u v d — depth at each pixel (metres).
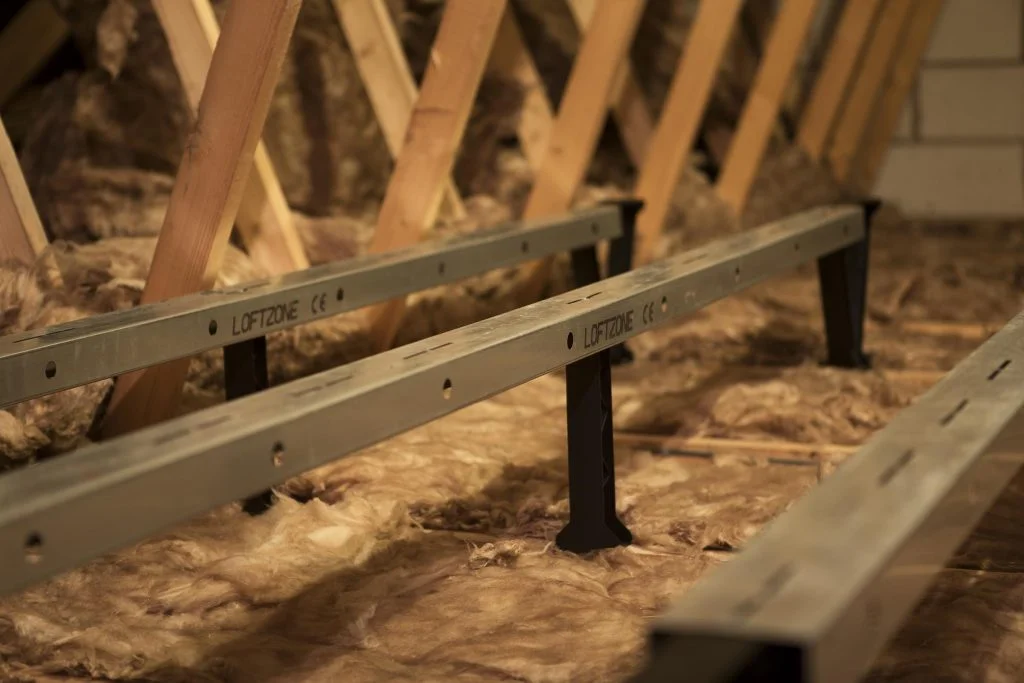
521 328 1.56
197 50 2.27
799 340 3.10
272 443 1.18
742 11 4.75
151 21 2.74
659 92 4.32
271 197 2.58
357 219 3.14
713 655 0.75
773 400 2.48
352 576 1.70
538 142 3.54
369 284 2.09
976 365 1.42
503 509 1.97
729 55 4.61
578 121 3.02
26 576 0.97
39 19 3.11
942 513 1.00
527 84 3.52
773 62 3.92
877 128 5.14
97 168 2.75
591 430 1.77
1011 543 1.79
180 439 1.13
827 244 2.59
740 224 4.04
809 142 4.69
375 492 1.98
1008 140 5.10
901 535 0.91
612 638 1.47
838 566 0.86
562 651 1.44
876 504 0.97
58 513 0.99
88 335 1.60
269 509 1.97
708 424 2.45
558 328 1.61
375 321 2.68
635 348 3.09
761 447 2.30
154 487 1.07
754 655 0.76
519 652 1.43
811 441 2.35
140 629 1.51
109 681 1.43
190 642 1.48
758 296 3.54
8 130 3.12
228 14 2.00
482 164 3.54
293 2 1.97
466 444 2.27
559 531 1.86
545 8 3.91
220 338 1.81
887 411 2.46
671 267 2.01
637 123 3.97
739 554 0.90
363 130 3.19
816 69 5.06
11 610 1.57
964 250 4.32
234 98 2.01
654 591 1.64
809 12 3.85
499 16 2.49
